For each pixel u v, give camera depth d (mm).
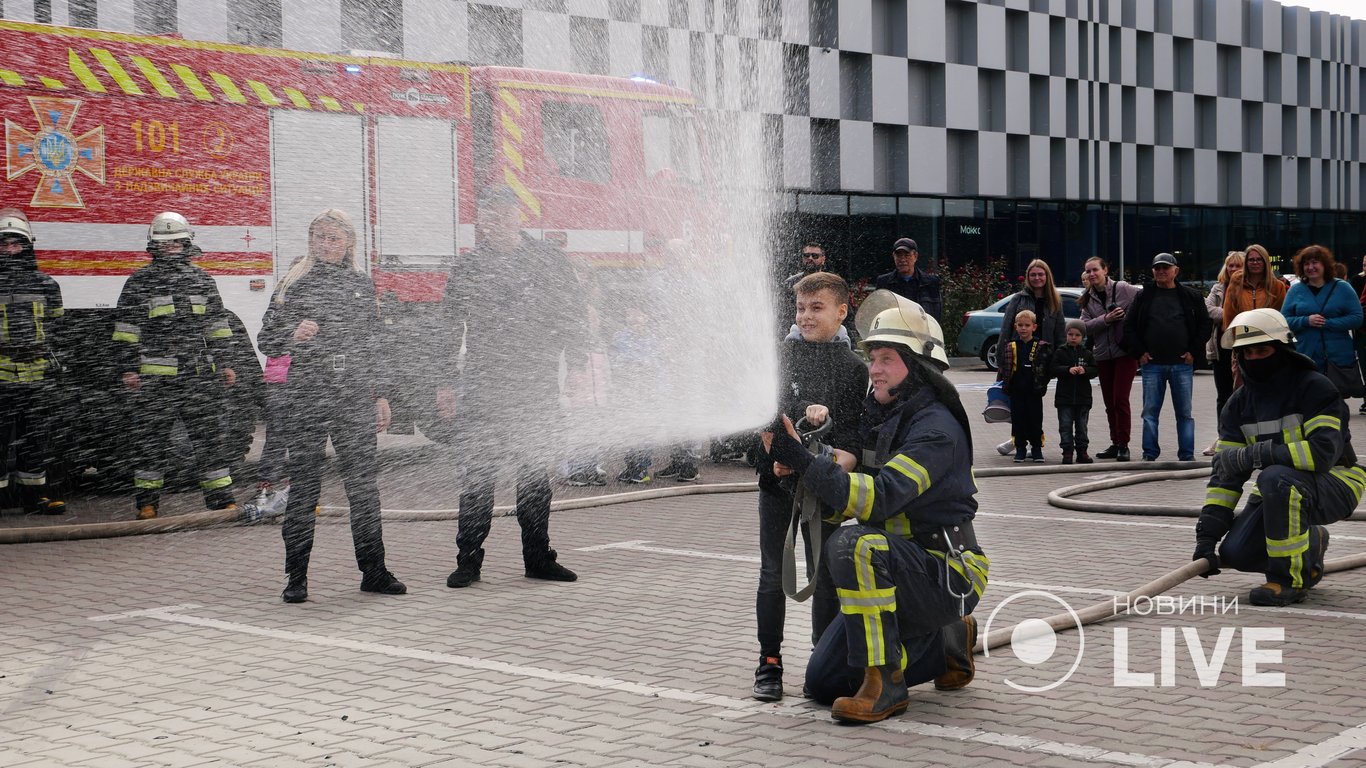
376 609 7168
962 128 34031
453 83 13812
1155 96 40156
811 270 11469
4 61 11633
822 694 5266
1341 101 47281
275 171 12930
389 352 9930
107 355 11188
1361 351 17359
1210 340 14617
